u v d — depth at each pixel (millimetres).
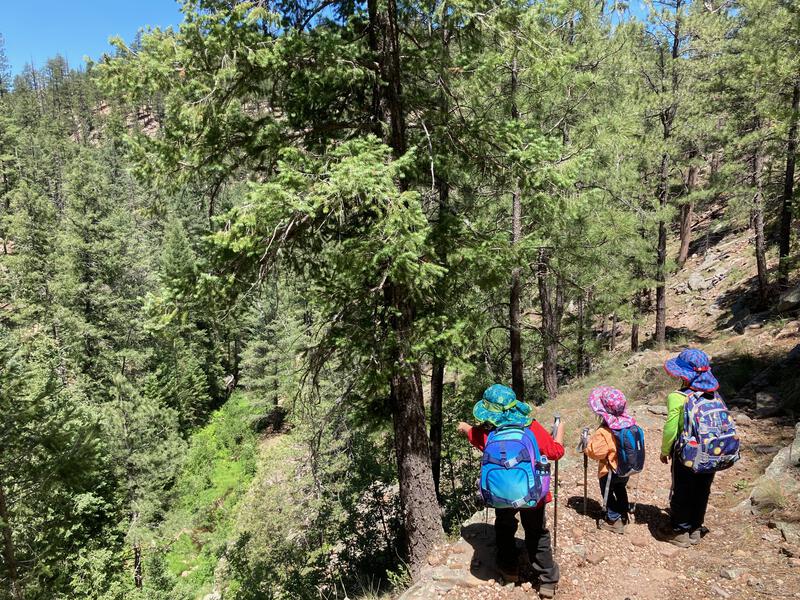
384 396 7426
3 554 10195
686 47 16594
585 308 22344
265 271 6188
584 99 12562
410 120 7273
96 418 23141
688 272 30297
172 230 44219
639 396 10484
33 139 85625
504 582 4438
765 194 18938
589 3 12000
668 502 5609
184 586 22016
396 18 6523
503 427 4090
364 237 5867
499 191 9477
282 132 6289
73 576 16984
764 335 10594
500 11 5801
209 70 5359
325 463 13078
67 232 33031
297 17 6734
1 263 41938
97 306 32250
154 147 5660
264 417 40000
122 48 5055
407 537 7227
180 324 5984
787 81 13727
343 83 6492
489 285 7172
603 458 4930
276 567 17312
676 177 17844
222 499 30141
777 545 4371
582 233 13125
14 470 10188
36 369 23484
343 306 6914
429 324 6488
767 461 5996
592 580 4363
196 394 40750
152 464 24562
